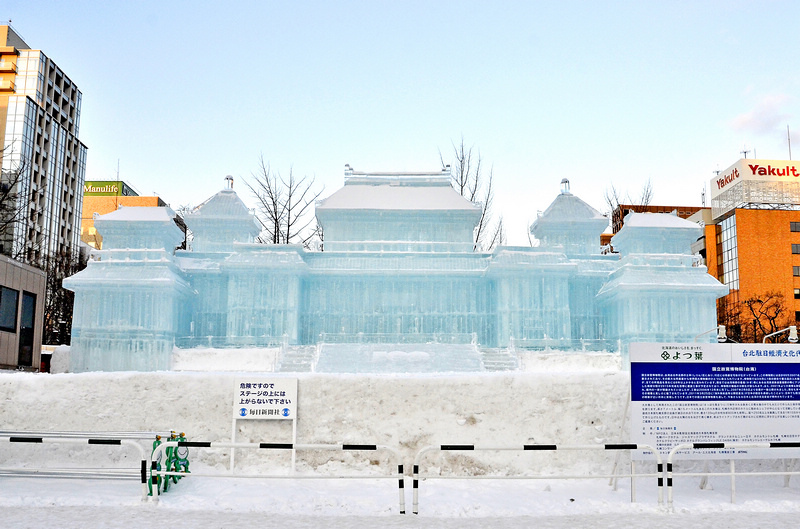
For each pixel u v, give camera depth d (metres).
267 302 40.22
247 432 15.70
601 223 44.25
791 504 12.65
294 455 15.41
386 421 15.69
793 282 92.12
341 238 43.84
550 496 13.32
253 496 12.80
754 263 92.44
